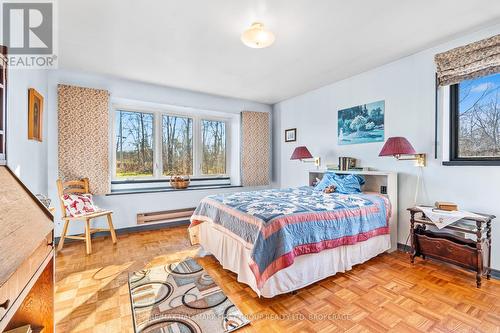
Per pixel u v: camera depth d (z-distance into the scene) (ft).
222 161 16.30
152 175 13.80
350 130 11.55
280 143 16.34
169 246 10.00
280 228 6.01
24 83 7.34
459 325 5.09
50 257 4.09
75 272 7.52
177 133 14.61
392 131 9.82
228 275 7.39
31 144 8.01
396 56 9.26
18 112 6.84
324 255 6.84
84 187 10.48
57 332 4.85
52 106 10.24
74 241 10.53
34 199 4.08
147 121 13.65
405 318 5.33
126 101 12.42
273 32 7.41
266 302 5.93
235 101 15.47
